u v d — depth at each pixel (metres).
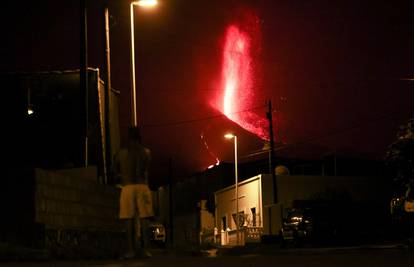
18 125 33.38
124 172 10.39
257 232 44.03
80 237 14.56
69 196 14.20
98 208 16.41
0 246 10.55
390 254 9.86
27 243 11.98
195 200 62.03
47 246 12.15
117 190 18.34
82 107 20.94
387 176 48.03
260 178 46.88
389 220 29.45
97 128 32.72
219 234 48.59
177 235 63.78
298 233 29.20
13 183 12.22
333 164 54.66
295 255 9.98
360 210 29.41
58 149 33.00
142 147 10.47
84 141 20.73
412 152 19.05
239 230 44.28
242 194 50.16
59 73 33.78
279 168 48.47
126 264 8.17
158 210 68.88
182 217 64.25
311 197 43.34
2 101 33.66
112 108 34.75
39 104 33.56
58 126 33.28
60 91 33.66
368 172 54.38
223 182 57.31
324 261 8.12
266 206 44.47
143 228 10.58
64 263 8.88
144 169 10.44
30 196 12.17
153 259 9.58
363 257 8.94
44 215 12.56
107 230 17.09
